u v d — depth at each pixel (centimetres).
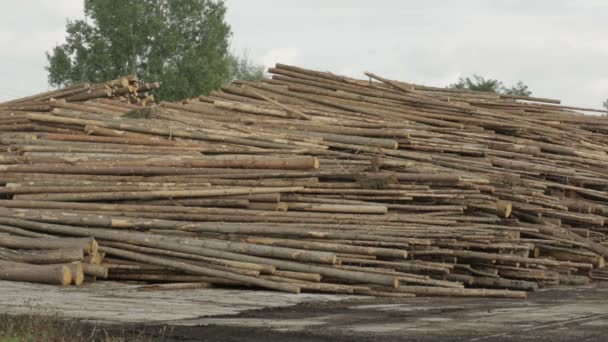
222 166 1802
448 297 1554
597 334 1031
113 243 1634
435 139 1998
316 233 1603
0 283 1523
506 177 1919
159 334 1005
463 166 1955
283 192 1722
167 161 1828
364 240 1619
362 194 1753
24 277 1539
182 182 1772
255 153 1853
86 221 1666
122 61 5422
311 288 1534
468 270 1750
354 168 1802
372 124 2025
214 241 1603
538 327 1099
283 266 1561
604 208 2141
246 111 2162
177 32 5484
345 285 1551
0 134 2036
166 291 1505
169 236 1631
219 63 5675
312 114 2142
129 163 1834
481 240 1714
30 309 1202
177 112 2161
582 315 1255
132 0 5372
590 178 2169
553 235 1934
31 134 2008
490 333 1035
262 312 1246
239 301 1384
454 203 1791
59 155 1909
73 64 5397
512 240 1750
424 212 1761
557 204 2005
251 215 1673
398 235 1639
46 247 1606
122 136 1969
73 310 1212
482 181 1831
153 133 1964
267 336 993
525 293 1559
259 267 1546
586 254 1959
